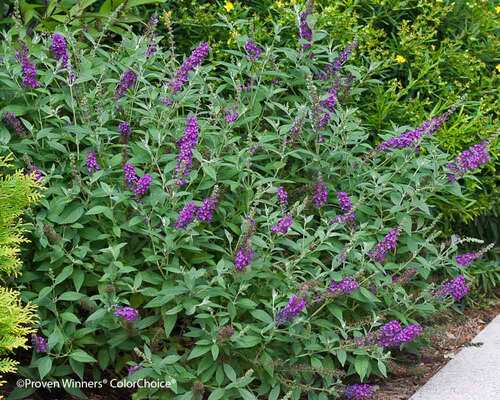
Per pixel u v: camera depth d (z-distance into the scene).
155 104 5.77
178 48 7.18
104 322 4.80
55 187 5.04
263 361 4.85
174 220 5.07
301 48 6.23
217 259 5.38
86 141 5.49
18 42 5.38
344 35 6.82
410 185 5.92
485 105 7.16
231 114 5.45
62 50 5.39
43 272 5.03
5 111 5.28
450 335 6.48
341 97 6.23
